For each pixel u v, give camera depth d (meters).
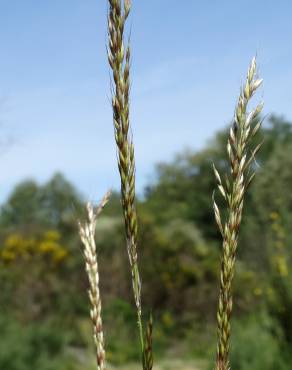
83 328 11.88
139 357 11.39
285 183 13.18
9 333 9.71
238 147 1.01
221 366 1.05
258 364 7.29
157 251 14.54
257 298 11.20
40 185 41.03
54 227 15.16
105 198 1.02
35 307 12.74
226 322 1.05
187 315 13.73
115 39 1.01
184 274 14.27
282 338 7.52
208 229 27.39
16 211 40.34
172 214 28.31
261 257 11.92
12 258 13.74
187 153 31.64
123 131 1.02
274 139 29.62
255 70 0.99
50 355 10.02
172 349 12.41
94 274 1.03
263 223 11.88
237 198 1.03
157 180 32.12
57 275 13.55
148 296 13.83
